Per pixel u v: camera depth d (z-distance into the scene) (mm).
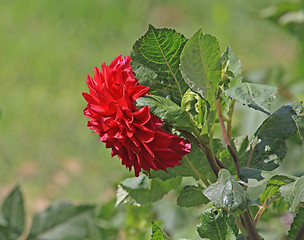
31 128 4449
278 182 1066
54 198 3672
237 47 5129
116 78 988
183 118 989
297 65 2209
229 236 1021
